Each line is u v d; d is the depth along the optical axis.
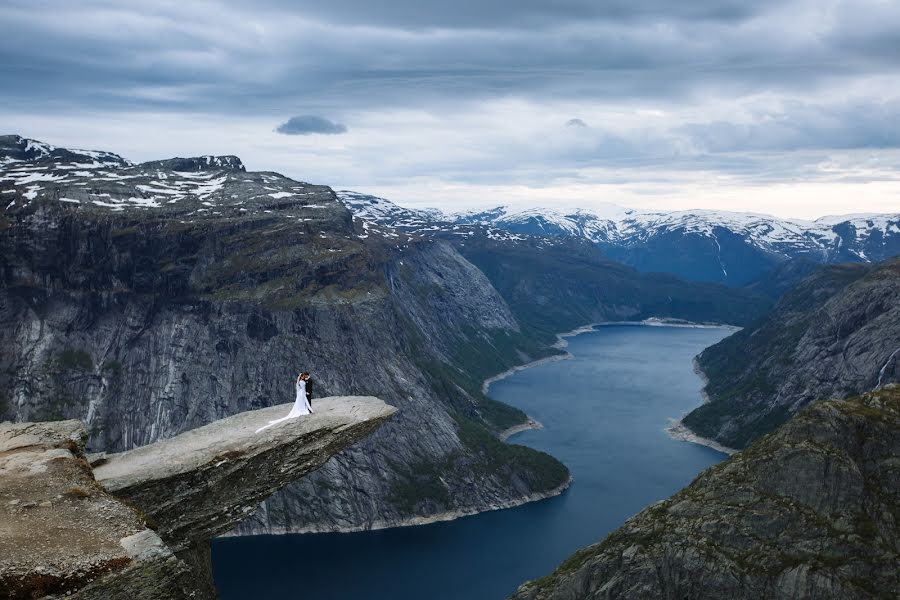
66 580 25.86
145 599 27.56
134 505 37.44
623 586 89.69
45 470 34.19
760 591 82.62
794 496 88.62
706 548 87.69
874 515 84.31
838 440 90.75
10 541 27.47
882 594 78.06
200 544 42.44
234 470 40.22
